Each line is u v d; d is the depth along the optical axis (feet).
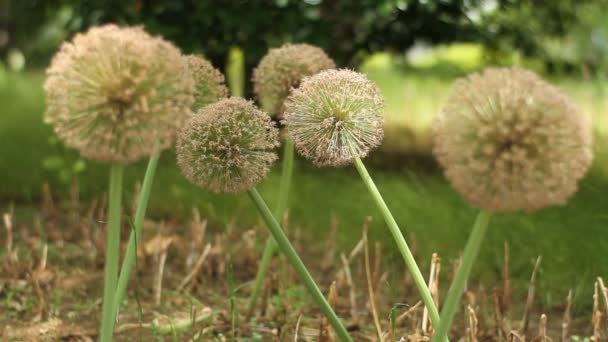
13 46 20.74
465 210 5.15
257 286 3.95
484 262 4.68
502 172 1.88
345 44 8.20
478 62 10.42
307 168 7.16
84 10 7.78
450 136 1.95
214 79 3.12
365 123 2.56
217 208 5.97
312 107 2.55
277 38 7.61
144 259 4.93
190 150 2.64
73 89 2.07
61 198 6.88
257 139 2.63
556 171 1.90
